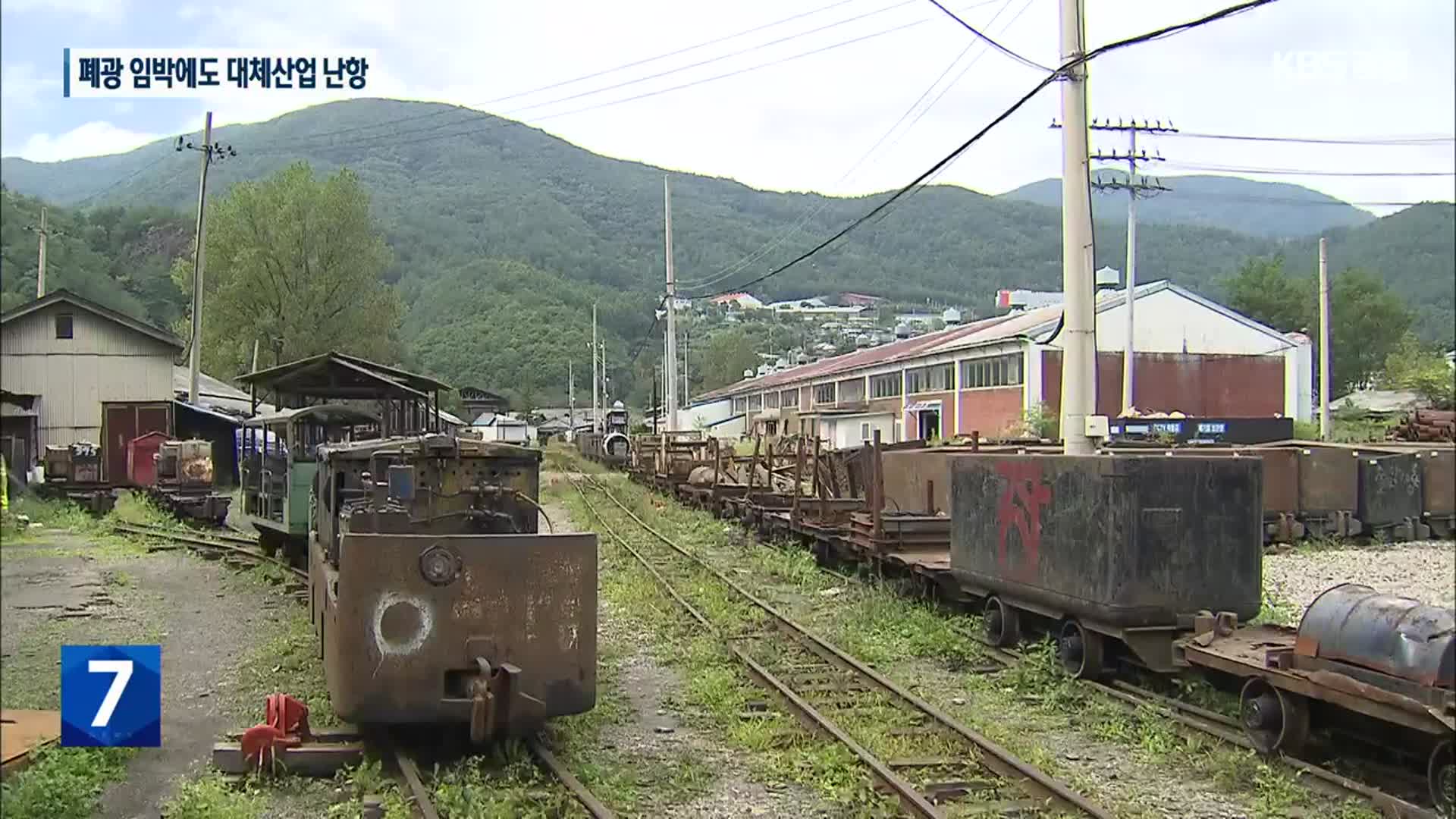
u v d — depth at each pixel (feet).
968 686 32.83
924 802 21.39
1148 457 30.32
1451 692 20.93
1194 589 30.40
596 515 86.79
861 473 66.33
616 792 22.65
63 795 20.99
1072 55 42.32
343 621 23.35
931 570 41.88
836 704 29.86
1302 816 21.83
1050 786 22.50
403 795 21.98
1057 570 32.81
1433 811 21.45
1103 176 125.29
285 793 22.85
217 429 109.91
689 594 48.29
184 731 27.20
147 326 103.60
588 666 24.39
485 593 23.77
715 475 92.02
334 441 51.60
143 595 48.44
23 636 39.09
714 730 28.14
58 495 85.56
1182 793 23.56
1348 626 23.68
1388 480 75.56
